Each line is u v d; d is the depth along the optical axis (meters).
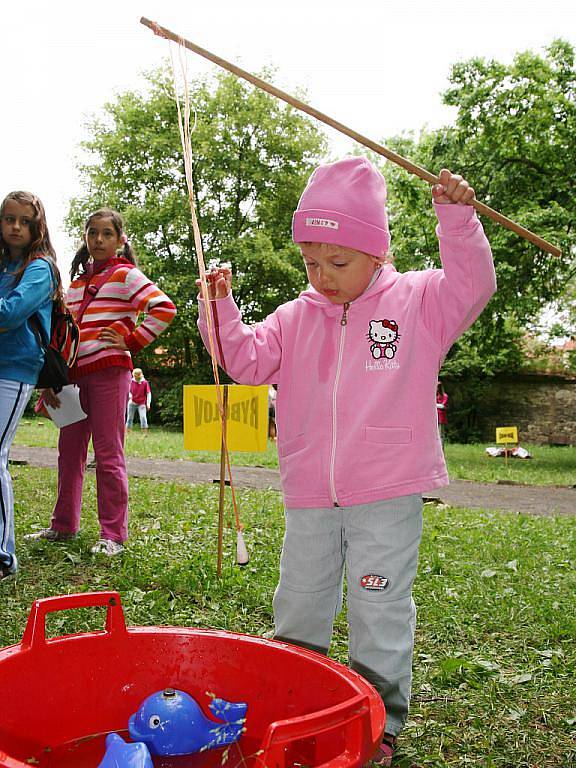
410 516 2.36
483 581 4.34
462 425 24.39
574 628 3.44
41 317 3.94
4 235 3.93
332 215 2.34
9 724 1.91
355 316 2.46
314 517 2.42
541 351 24.52
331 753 1.86
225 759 1.86
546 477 12.46
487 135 16.92
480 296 2.35
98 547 4.46
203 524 5.63
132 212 25.73
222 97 26.78
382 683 2.28
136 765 1.71
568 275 17.66
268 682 2.08
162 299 4.59
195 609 3.57
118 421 4.58
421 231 17.81
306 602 2.44
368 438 2.36
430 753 2.34
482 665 2.99
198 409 4.71
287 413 2.52
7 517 3.89
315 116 2.33
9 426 3.86
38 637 2.02
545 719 2.59
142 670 2.16
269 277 26.47
